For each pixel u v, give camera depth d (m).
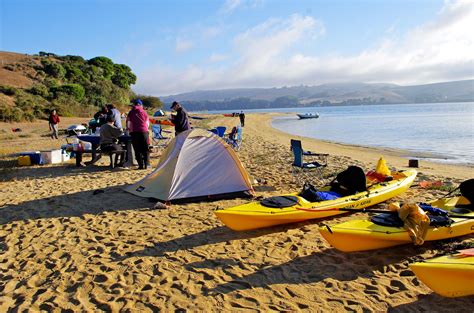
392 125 43.75
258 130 37.88
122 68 73.69
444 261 4.65
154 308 4.55
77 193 9.62
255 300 4.67
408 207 5.90
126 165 13.05
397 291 4.86
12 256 6.05
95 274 5.39
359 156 18.48
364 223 6.06
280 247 6.25
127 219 7.63
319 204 7.23
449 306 4.51
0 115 32.59
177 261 5.78
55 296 4.84
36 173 12.34
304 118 71.50
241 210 6.79
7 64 55.41
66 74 57.38
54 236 6.83
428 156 18.81
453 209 6.71
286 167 13.11
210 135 9.26
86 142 13.91
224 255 5.97
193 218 7.64
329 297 4.73
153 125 18.25
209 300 4.70
